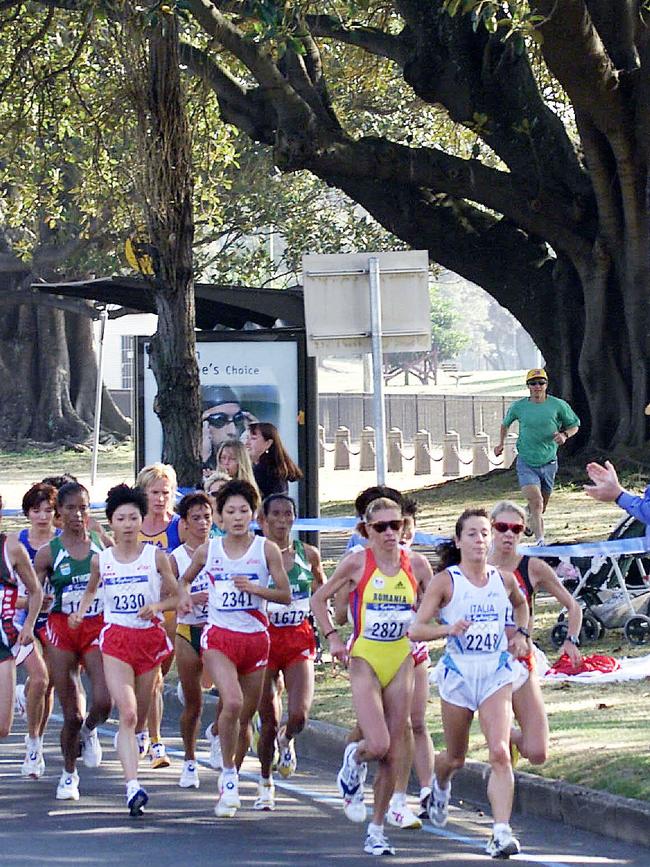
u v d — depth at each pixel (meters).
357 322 40.53
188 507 32.31
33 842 26.28
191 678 31.23
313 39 80.94
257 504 28.39
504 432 57.59
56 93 80.62
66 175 118.56
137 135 50.97
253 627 28.38
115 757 35.16
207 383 55.78
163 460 52.06
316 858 25.11
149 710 33.78
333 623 30.27
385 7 84.62
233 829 27.50
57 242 147.00
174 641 33.44
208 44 73.75
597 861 25.08
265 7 58.03
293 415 55.62
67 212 133.50
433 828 27.88
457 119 83.69
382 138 80.56
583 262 84.31
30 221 136.25
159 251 51.25
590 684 37.97
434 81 82.81
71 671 30.44
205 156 79.88
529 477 56.75
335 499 100.06
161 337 51.66
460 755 26.38
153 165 50.78
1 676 29.91
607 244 82.69
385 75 100.00
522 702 26.38
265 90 74.56
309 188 141.25
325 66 100.81
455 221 89.12
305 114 75.88
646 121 75.69
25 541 33.31
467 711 25.73
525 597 26.97
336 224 142.50
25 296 154.12
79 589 30.27
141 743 34.03
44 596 31.31
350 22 84.50
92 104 78.31
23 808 29.27
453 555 26.53
